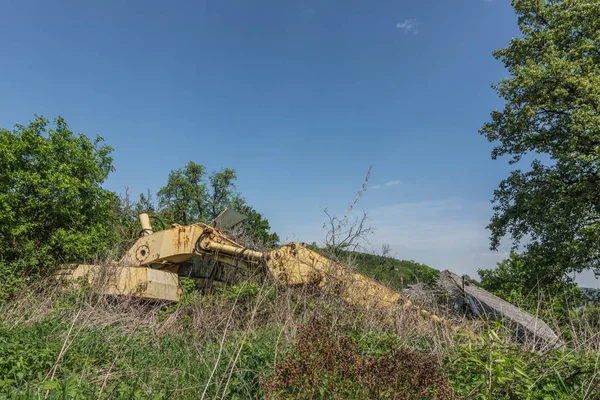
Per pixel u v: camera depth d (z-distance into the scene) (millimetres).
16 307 7430
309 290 6574
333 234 6945
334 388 3531
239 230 10508
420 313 6371
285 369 3602
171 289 8594
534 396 3777
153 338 6457
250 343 5168
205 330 6492
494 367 4059
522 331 6113
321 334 3988
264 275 7570
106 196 12461
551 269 15836
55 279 8812
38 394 3707
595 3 17812
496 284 16844
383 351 4840
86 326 6250
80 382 4145
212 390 4273
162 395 4176
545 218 17141
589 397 3537
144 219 10898
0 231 9977
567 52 18250
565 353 4555
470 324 6270
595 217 16422
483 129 20297
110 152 12945
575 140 16469
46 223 10820
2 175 10117
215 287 9266
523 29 19719
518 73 18766
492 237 19672
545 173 18141
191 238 8680
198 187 24672
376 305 6270
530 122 18344
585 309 5406
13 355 4645
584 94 16562
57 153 11461
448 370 4406
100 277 8109
